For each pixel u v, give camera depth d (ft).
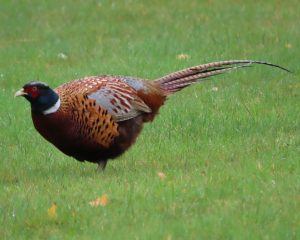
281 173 60.49
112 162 67.77
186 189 57.62
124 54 103.14
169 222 52.16
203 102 83.25
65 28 116.88
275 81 89.51
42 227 53.52
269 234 49.52
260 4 121.19
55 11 124.26
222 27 111.65
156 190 57.67
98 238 50.52
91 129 62.54
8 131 76.84
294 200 54.54
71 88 63.05
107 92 63.41
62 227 53.26
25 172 65.98
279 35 105.91
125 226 52.26
